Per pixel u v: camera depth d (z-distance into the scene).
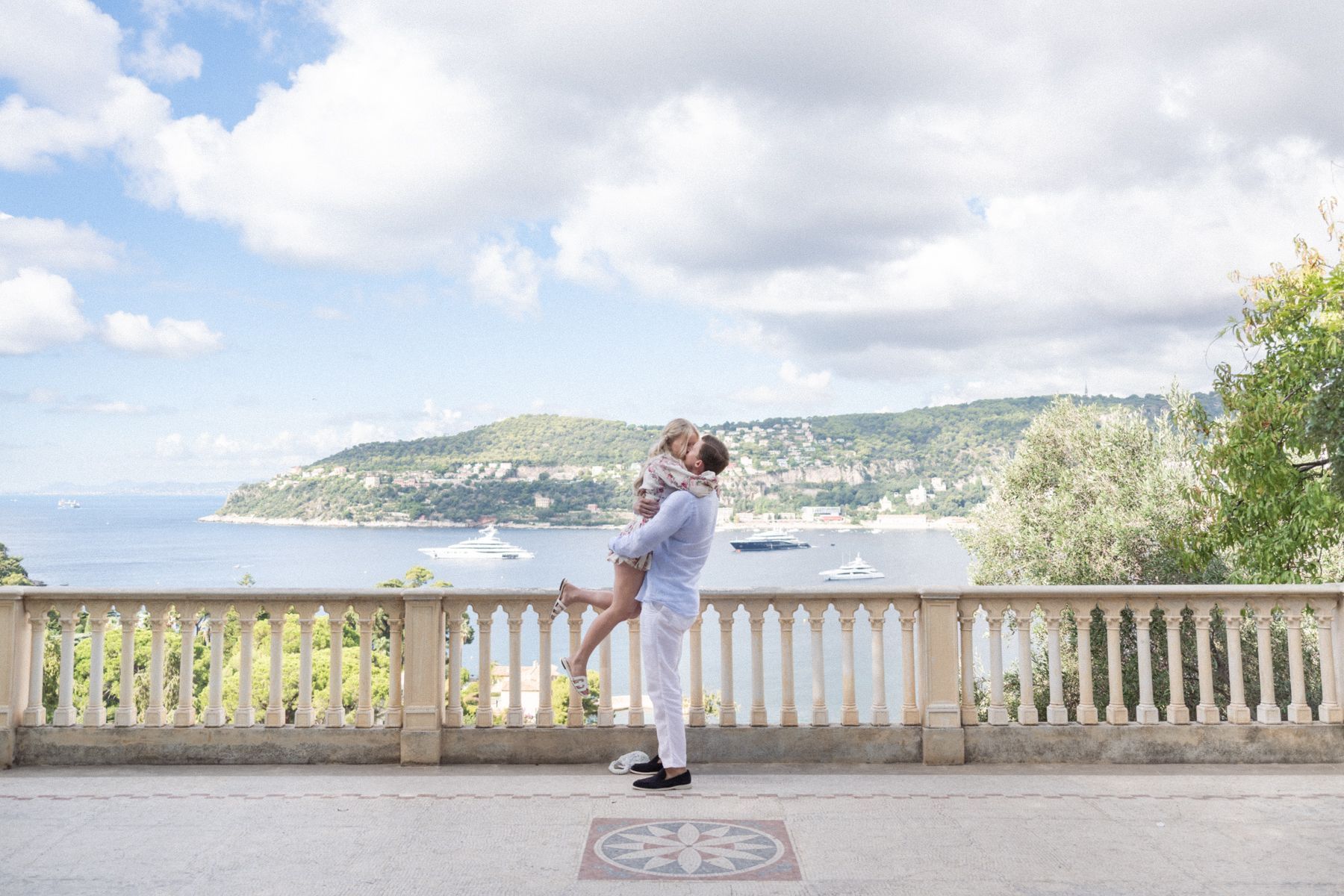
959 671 6.07
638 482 5.42
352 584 136.75
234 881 3.87
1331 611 6.02
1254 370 10.62
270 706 5.95
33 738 5.91
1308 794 5.19
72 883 3.84
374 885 3.83
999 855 4.20
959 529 20.50
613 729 5.91
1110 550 17.77
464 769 5.77
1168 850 4.27
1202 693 6.06
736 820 4.70
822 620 6.01
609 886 3.84
